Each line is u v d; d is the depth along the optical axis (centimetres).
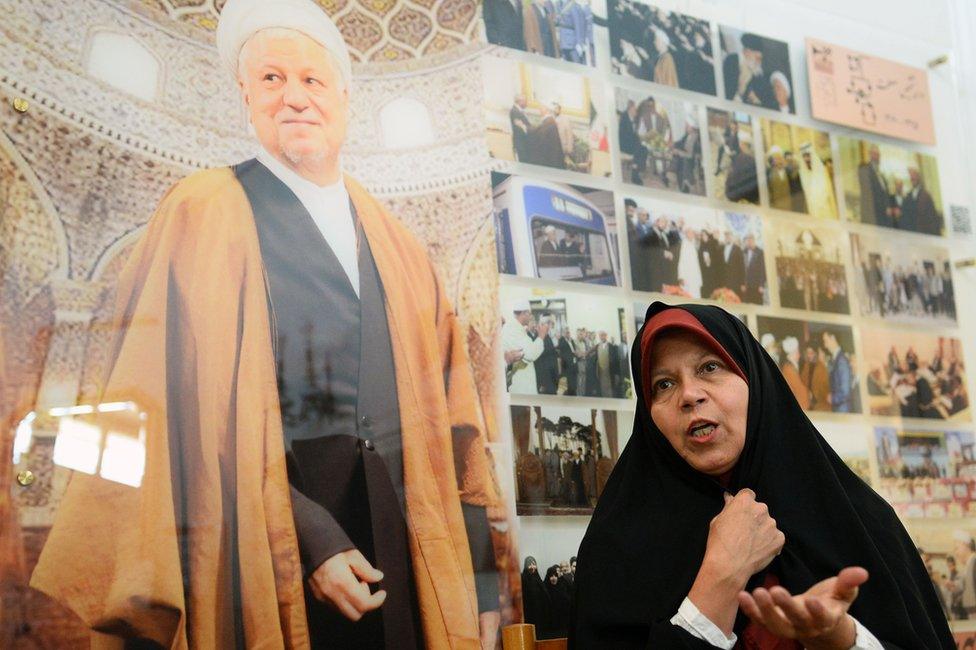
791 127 281
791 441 186
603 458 231
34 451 175
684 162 262
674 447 187
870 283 281
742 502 173
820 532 177
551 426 227
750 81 279
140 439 184
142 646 177
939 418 279
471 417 217
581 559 193
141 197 194
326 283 208
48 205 184
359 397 205
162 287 192
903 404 275
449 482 211
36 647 170
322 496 197
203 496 187
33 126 185
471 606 207
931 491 272
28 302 180
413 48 231
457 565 208
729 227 264
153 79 200
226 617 184
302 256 207
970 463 280
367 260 214
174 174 198
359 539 199
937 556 268
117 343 186
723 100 273
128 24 199
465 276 225
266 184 207
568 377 232
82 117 191
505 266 230
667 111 263
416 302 217
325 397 202
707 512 183
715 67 275
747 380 187
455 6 238
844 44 297
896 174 295
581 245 241
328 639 192
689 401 182
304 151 213
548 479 223
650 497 192
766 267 266
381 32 228
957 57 316
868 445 267
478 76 237
